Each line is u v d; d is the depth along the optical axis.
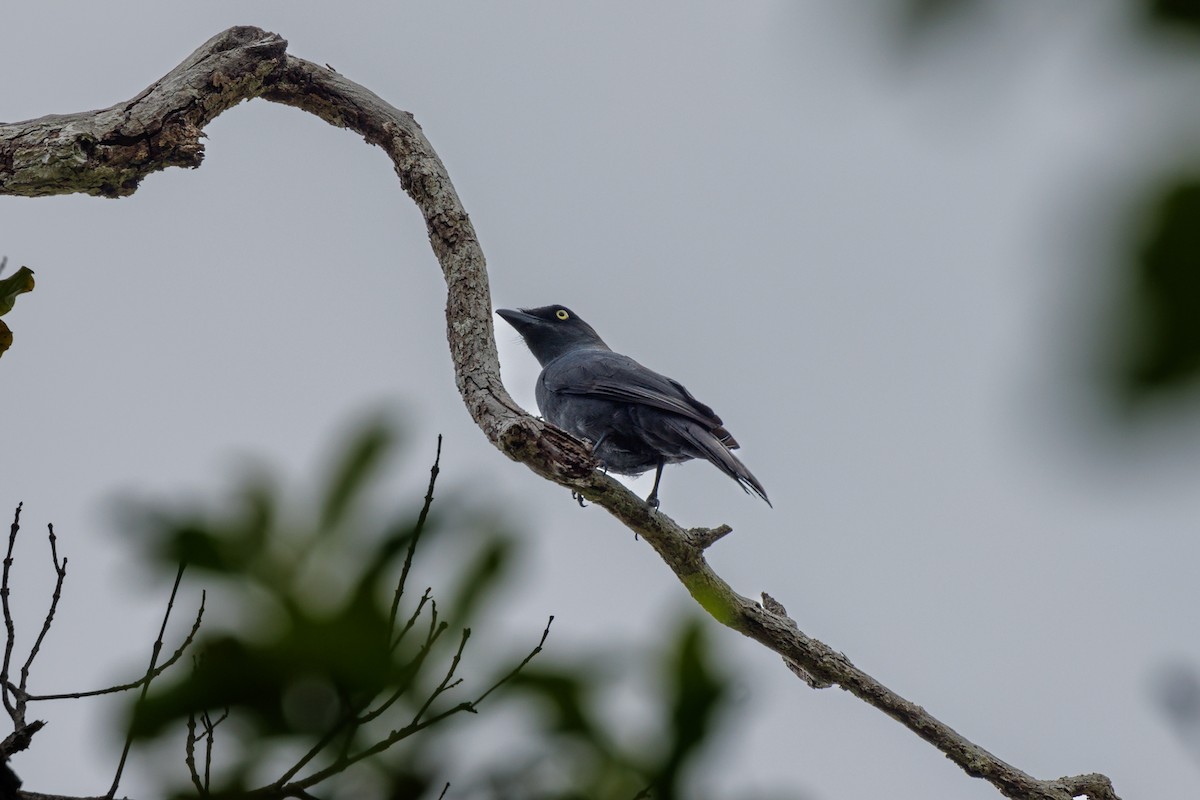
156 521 2.62
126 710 2.71
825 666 12.61
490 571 2.79
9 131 13.23
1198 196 1.09
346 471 2.73
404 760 3.13
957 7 1.28
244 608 2.67
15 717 6.14
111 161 13.31
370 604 2.66
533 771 3.00
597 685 2.90
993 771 12.20
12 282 7.57
